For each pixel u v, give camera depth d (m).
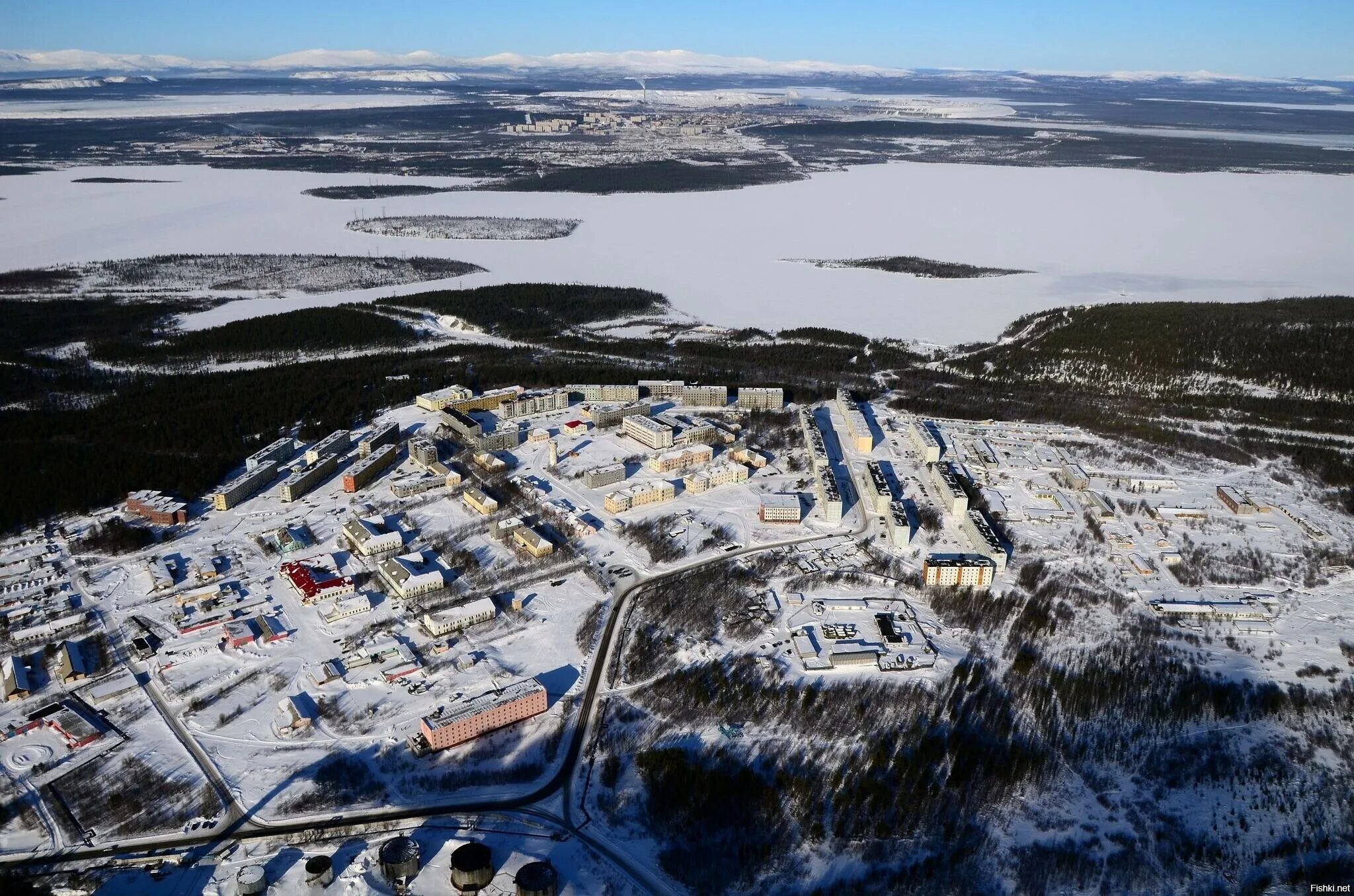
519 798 190.12
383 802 188.38
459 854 167.00
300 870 170.25
